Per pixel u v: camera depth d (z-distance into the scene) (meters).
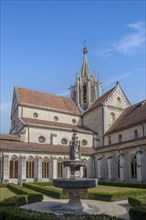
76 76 71.81
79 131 56.50
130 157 42.84
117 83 62.25
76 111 65.62
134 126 48.22
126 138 50.16
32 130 50.88
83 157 52.06
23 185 39.66
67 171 48.22
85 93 70.44
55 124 56.22
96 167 51.97
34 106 56.59
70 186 18.08
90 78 71.69
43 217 12.34
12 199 20.11
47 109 58.44
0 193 30.34
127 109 60.25
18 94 57.75
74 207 18.91
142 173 38.75
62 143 54.31
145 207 14.98
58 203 22.02
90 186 18.22
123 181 42.31
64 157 49.19
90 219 12.02
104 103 58.31
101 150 51.53
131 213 14.58
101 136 57.44
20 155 44.44
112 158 46.59
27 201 21.98
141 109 51.97
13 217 12.98
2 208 14.78
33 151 45.66
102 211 18.47
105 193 24.50
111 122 58.59
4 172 42.03
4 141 46.47
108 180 46.28
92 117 61.25
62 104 64.69
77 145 20.94
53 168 46.84
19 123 53.78
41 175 45.53
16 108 57.72
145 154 39.19
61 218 12.16
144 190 27.11
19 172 43.75
